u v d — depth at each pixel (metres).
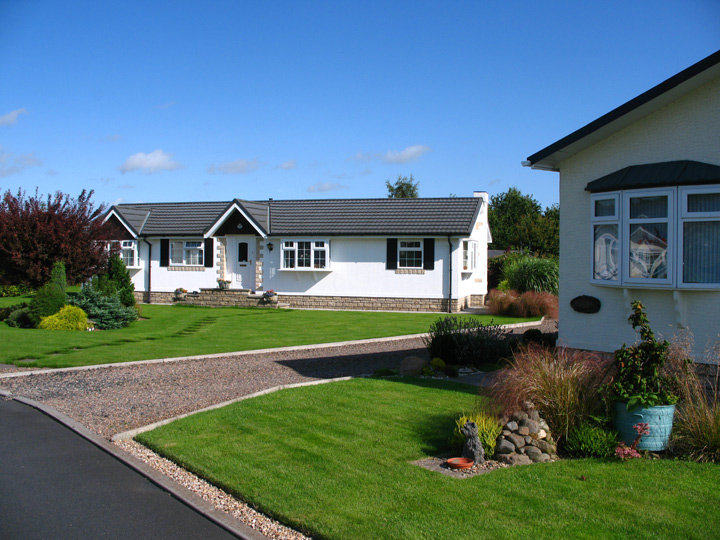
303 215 29.95
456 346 13.14
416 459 6.83
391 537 4.90
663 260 9.31
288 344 16.34
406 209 28.77
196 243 31.19
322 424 8.20
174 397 10.18
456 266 26.42
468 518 5.20
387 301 27.47
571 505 5.41
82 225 21.47
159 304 30.64
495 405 7.68
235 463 6.75
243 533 5.20
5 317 21.42
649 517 5.14
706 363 8.73
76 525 5.41
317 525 5.17
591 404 7.22
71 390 10.74
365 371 12.57
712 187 8.80
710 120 9.01
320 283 28.58
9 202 20.58
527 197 63.28
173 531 5.30
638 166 9.80
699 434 6.68
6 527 5.35
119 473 6.75
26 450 7.54
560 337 10.95
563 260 10.97
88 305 19.91
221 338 17.58
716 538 4.75
